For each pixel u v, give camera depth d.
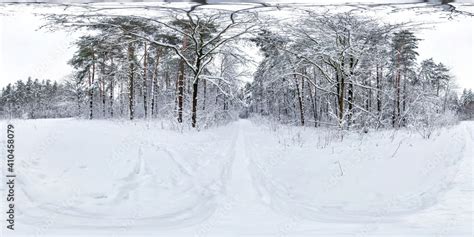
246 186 7.89
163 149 11.38
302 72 21.38
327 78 16.97
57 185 7.01
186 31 18.52
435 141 12.32
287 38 17.81
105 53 28.28
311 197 7.32
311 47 16.66
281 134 19.08
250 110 67.25
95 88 32.50
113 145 10.75
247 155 12.15
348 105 16.97
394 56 24.84
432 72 29.30
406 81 28.25
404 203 6.72
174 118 19.62
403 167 8.95
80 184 7.17
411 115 20.30
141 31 18.77
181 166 9.55
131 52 26.11
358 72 17.22
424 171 8.64
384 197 7.15
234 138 18.23
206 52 19.33
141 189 7.28
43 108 45.81
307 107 34.31
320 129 19.67
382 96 22.92
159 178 8.16
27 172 7.39
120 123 19.62
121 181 7.61
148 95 33.41
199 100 24.78
